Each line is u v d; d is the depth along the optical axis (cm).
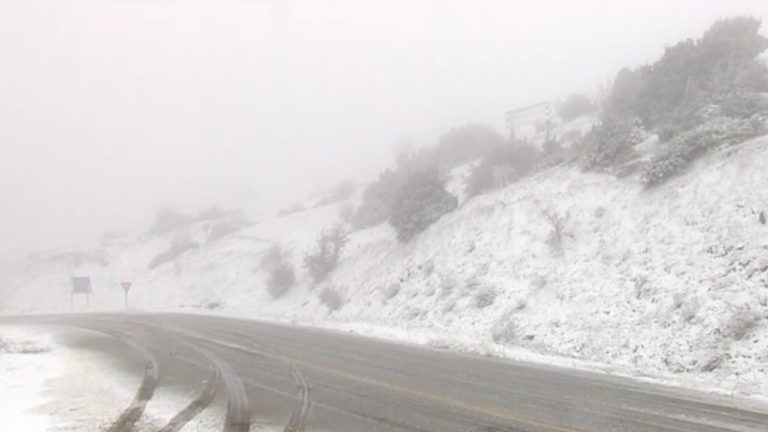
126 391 1127
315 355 1524
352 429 819
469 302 1933
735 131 1767
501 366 1315
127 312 3572
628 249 1683
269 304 3162
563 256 1855
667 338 1298
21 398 1087
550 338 1522
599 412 884
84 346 1872
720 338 1210
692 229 1580
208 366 1397
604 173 2105
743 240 1427
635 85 2495
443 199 2700
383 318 2198
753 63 2219
